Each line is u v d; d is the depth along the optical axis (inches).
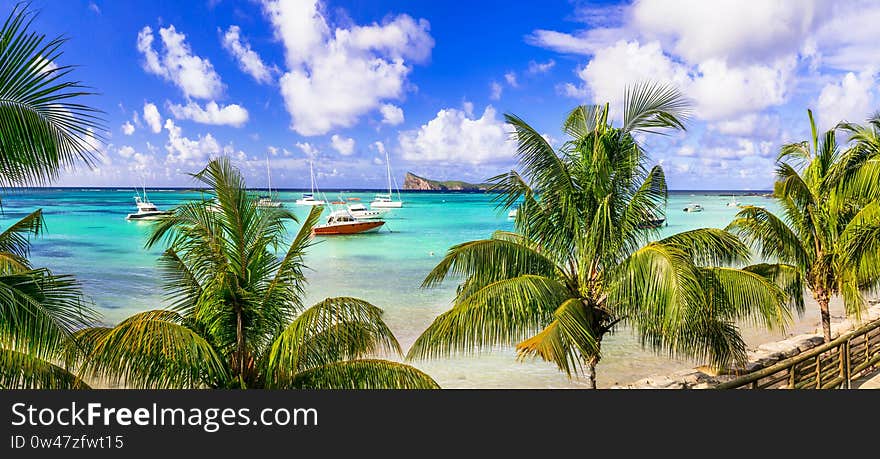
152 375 246.8
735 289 293.9
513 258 313.3
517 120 306.2
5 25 151.9
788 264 442.9
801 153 434.9
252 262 277.1
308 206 4840.1
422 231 2370.8
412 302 887.7
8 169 159.3
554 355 245.9
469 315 281.9
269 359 263.0
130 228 2385.6
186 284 292.5
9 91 153.9
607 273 311.6
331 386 262.7
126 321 230.4
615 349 587.2
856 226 361.4
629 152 316.2
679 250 268.1
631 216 309.1
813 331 652.1
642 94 311.1
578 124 337.4
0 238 237.3
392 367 269.4
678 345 299.0
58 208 3895.2
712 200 6569.9
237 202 270.5
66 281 183.5
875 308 677.3
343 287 1032.8
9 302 163.0
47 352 179.9
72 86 161.2
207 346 241.0
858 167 376.8
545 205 319.3
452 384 494.6
